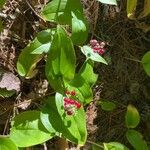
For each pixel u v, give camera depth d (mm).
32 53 391
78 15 391
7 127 425
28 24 441
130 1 440
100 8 465
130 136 455
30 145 385
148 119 479
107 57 470
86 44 458
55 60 376
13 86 424
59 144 442
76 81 406
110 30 472
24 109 431
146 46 483
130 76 479
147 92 482
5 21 433
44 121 394
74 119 397
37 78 437
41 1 443
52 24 438
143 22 479
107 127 469
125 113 473
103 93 468
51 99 406
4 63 426
